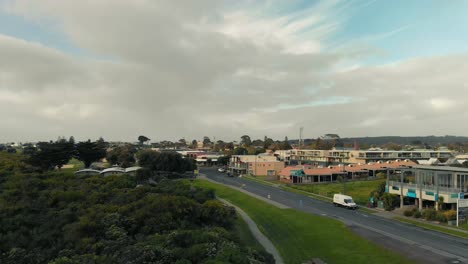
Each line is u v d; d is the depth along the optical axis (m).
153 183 68.75
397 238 39.34
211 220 38.72
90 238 29.44
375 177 108.69
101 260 24.38
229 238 30.48
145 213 34.97
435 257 32.69
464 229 42.97
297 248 36.97
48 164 93.06
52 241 30.62
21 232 31.59
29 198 41.50
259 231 44.53
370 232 42.19
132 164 120.06
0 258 26.81
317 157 161.62
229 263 21.44
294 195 76.19
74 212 37.31
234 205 66.69
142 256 23.33
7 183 47.44
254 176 121.69
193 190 56.31
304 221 48.84
